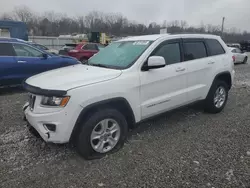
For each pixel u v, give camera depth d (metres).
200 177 2.81
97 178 2.81
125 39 4.46
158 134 4.02
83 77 3.17
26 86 3.25
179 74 4.03
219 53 4.99
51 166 3.06
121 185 2.68
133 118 3.50
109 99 3.15
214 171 2.93
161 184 2.69
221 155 3.31
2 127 4.27
